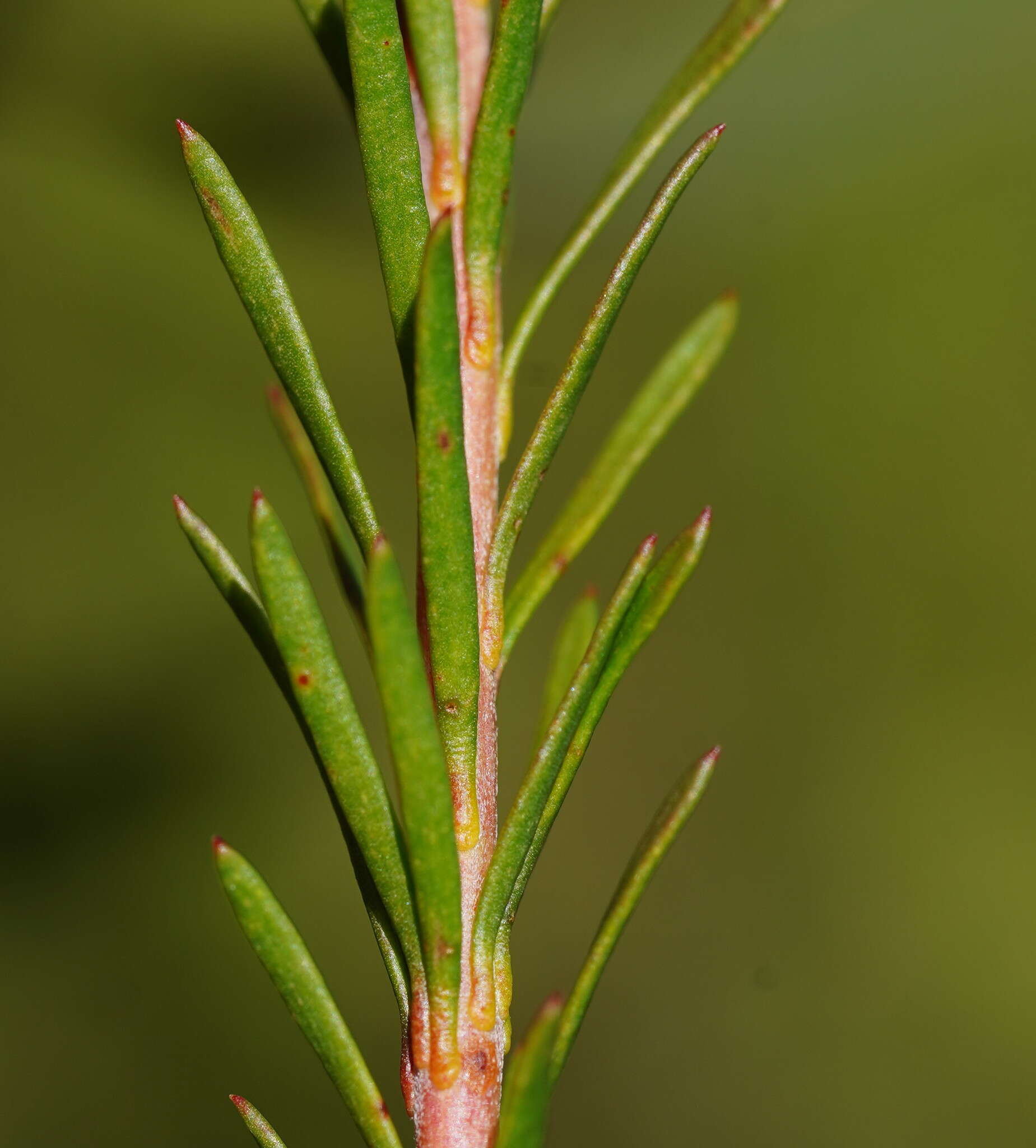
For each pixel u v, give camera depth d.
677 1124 0.27
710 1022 0.28
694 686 0.30
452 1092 0.09
